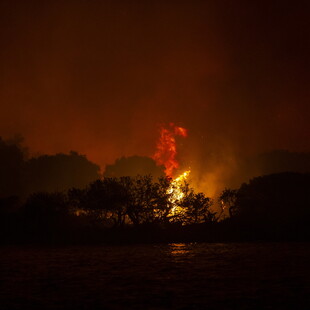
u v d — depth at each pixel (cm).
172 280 3759
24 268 4516
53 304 2925
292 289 3309
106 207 8019
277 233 7969
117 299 3052
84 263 4900
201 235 7962
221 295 3139
